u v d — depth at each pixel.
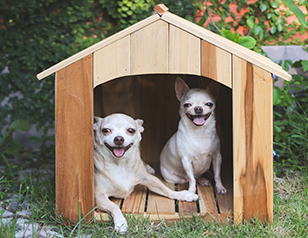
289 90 4.25
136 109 3.95
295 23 4.25
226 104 3.72
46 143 4.64
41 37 4.55
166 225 2.46
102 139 2.66
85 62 2.44
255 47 4.32
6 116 4.62
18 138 4.64
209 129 2.97
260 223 2.44
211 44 2.37
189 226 2.44
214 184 3.28
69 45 4.52
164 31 2.38
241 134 2.41
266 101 2.36
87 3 4.46
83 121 2.48
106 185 2.71
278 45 4.30
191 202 2.80
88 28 4.52
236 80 2.37
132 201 2.87
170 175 3.26
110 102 3.93
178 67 2.41
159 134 3.95
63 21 4.48
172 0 4.29
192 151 2.96
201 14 4.36
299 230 2.37
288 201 2.81
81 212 2.55
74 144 2.50
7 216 2.72
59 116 2.49
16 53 4.55
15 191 3.25
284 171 3.67
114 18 4.50
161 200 2.87
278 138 3.91
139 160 2.86
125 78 3.92
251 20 4.18
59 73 2.46
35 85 4.61
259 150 2.40
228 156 3.77
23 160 4.22
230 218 2.53
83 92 2.46
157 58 2.41
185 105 2.87
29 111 4.64
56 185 2.54
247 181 2.44
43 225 2.58
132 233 2.42
